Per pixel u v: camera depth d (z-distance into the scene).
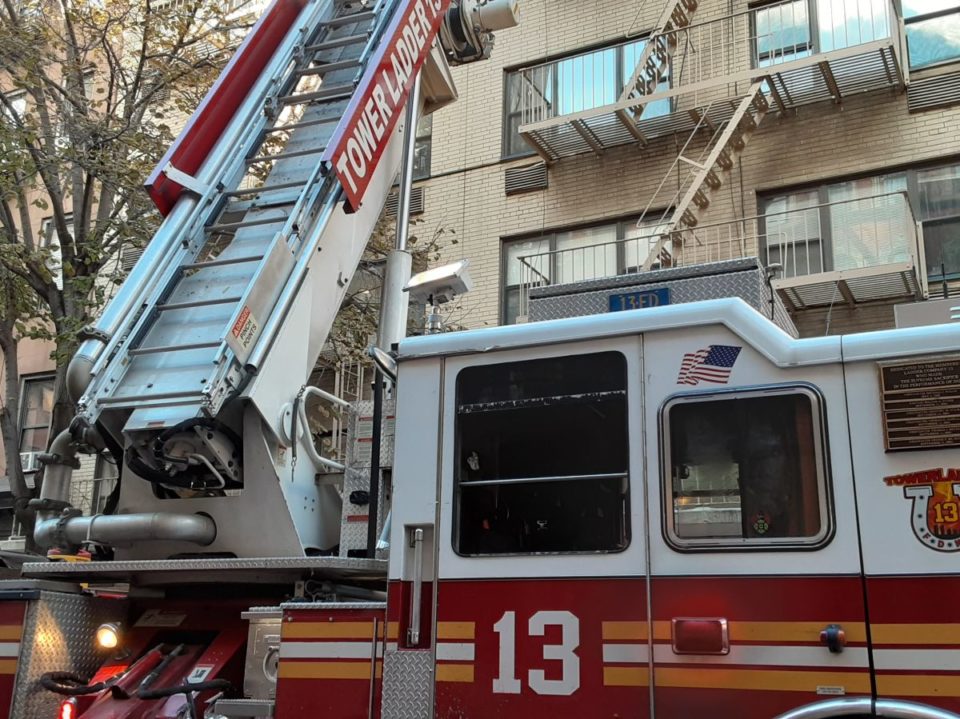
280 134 6.44
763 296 4.83
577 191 14.36
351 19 6.70
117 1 12.45
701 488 3.84
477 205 15.05
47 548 5.44
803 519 3.66
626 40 14.69
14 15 11.83
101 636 4.91
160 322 5.33
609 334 4.15
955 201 11.99
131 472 5.23
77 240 11.57
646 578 3.80
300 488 5.28
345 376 12.09
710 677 3.60
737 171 13.20
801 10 13.38
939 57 12.51
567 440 4.12
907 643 3.39
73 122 11.37
